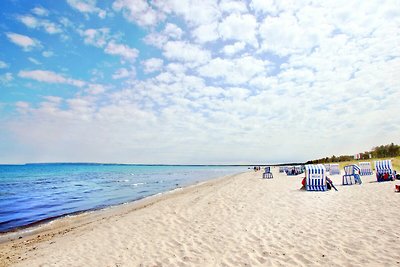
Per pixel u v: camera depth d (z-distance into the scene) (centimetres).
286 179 2752
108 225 1045
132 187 2977
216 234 803
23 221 1298
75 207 1691
